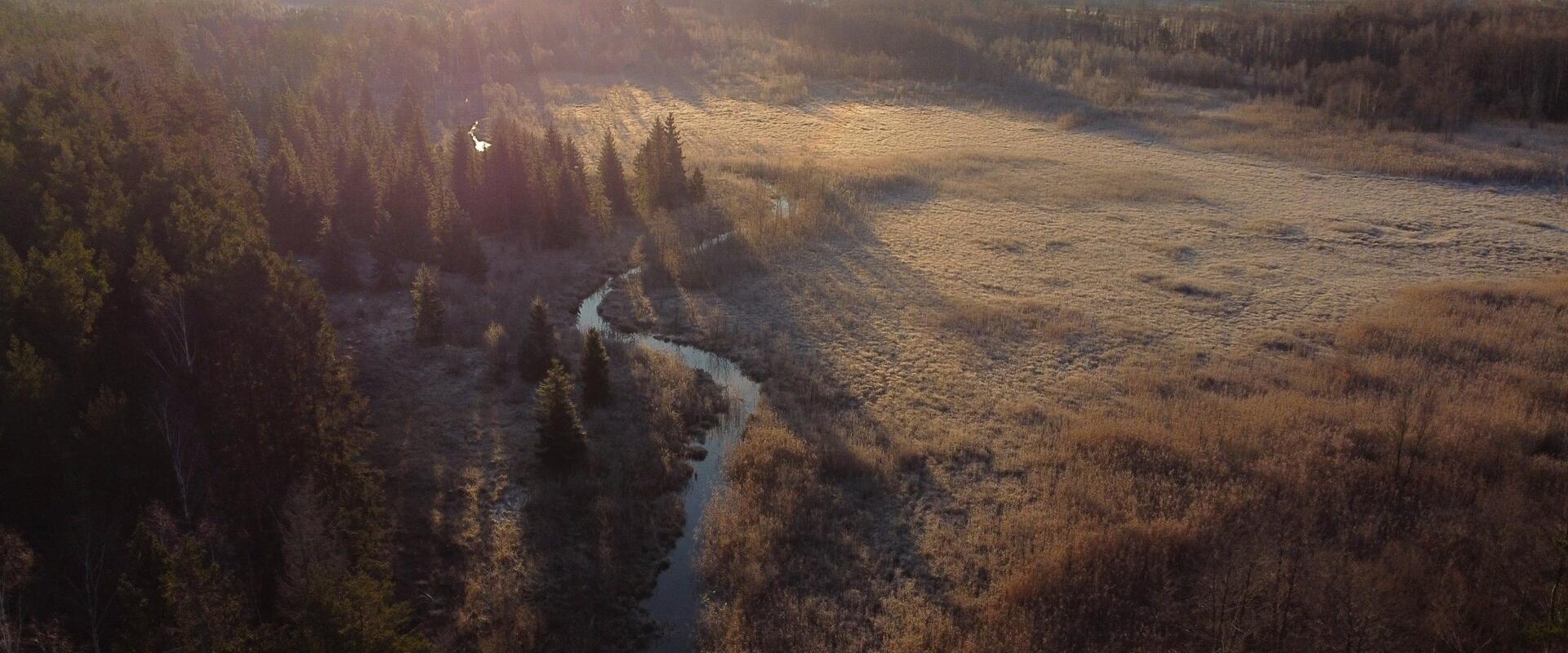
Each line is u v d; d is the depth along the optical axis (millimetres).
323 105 67688
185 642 14875
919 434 28375
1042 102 80250
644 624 20969
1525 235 47656
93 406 19844
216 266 23234
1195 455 26172
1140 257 44375
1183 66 86875
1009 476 26219
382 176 47562
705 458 27766
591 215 48219
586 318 38281
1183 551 22281
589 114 79125
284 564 19406
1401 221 49781
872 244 45875
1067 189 55344
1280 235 47562
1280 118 71688
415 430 28219
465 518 24062
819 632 20500
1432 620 19281
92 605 17031
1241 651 18562
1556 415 28047
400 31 95500
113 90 48250
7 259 23094
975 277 41750
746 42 106375
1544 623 17641
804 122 75625
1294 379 31375
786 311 38000
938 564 22625
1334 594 19734
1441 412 28219
